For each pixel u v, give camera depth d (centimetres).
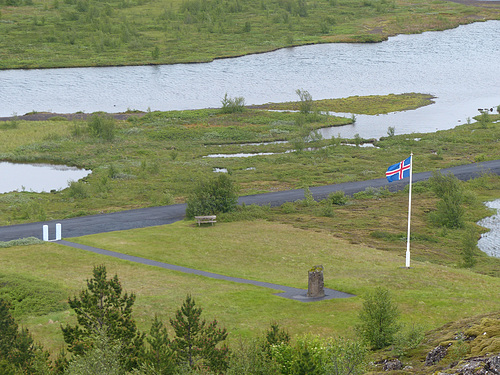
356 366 2830
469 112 16288
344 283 5034
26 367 3156
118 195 9188
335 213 8156
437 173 8800
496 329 3044
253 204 8175
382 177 10381
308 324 4134
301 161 11556
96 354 2814
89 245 6225
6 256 5759
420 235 7156
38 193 9438
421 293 4744
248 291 4856
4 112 16325
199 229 6962
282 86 19750
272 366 2898
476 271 5872
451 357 2866
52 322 4253
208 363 3191
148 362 3030
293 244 6381
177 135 13638
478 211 8462
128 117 15525
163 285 4994
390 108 16825
